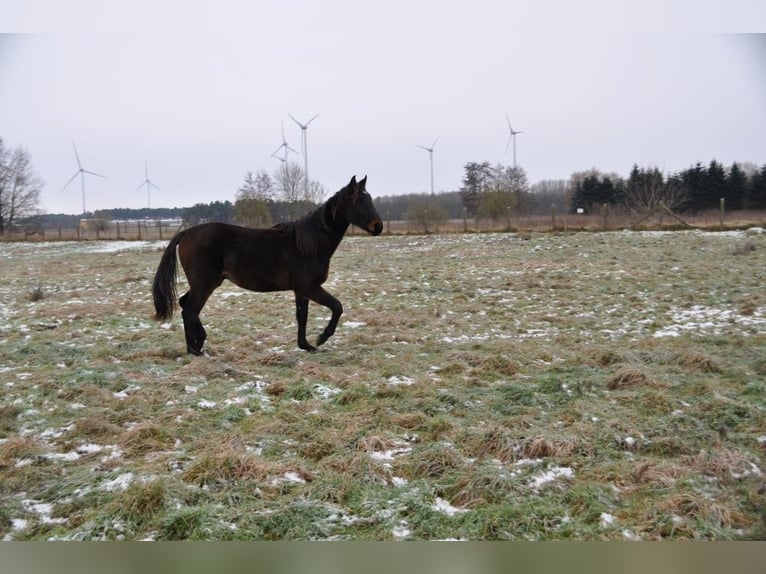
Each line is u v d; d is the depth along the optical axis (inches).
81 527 117.3
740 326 313.4
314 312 382.3
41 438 168.1
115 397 204.8
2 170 1765.5
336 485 134.8
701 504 122.8
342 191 261.6
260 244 263.3
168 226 1736.0
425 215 1226.6
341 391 208.5
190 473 138.5
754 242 708.0
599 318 346.6
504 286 474.6
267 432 170.1
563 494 132.3
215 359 258.7
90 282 588.4
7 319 374.0
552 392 205.3
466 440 162.2
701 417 176.7
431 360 255.6
